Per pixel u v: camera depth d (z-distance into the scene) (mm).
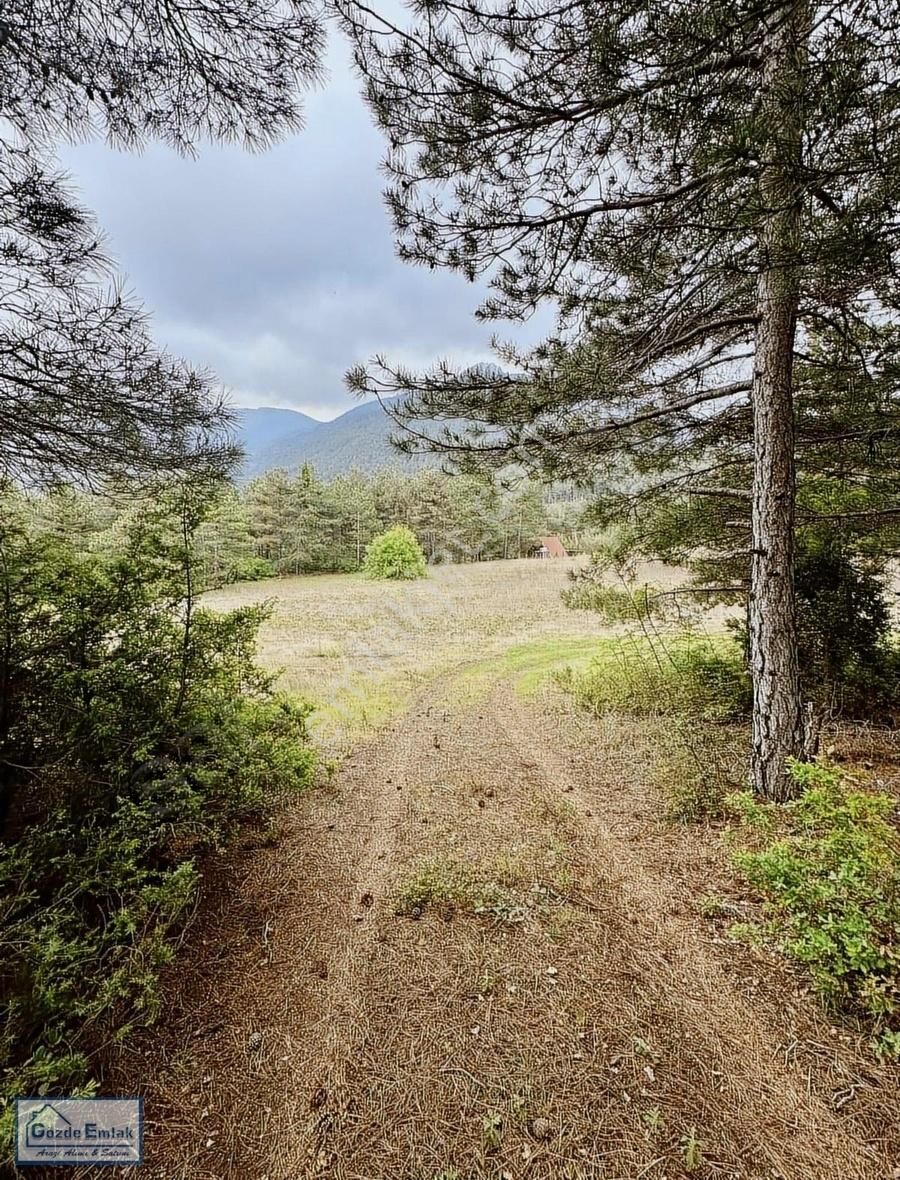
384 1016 2363
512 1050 2164
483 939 2854
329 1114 1938
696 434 5465
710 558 5957
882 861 2312
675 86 2213
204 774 3219
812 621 5594
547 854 3688
